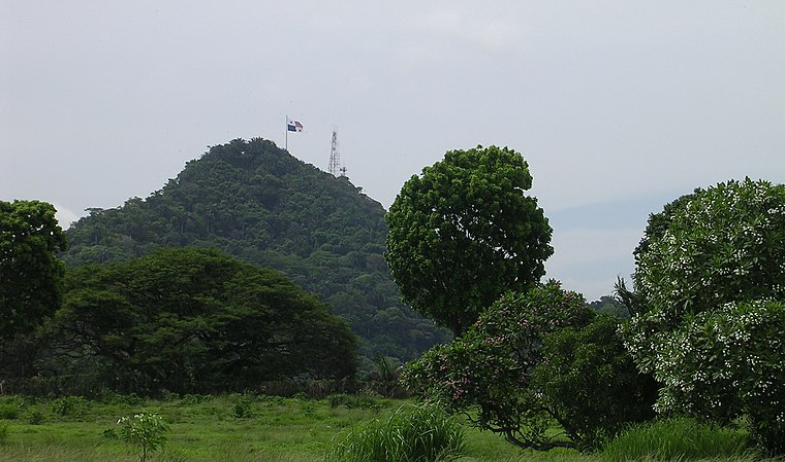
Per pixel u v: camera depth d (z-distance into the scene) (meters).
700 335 10.41
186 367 41.19
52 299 31.81
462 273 29.38
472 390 13.49
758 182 11.73
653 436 10.43
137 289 42.94
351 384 39.31
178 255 46.06
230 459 11.12
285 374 42.97
